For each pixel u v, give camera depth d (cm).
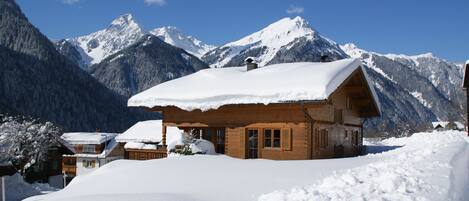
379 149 2867
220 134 2231
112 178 1354
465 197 759
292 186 1027
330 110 2256
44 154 4006
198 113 2248
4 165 1902
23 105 9012
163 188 1148
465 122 5294
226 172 1255
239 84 2114
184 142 2053
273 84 1995
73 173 5303
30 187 3083
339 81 1969
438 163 1034
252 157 2100
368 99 2567
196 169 1341
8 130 3734
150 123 4794
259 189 1025
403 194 725
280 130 2036
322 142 2138
